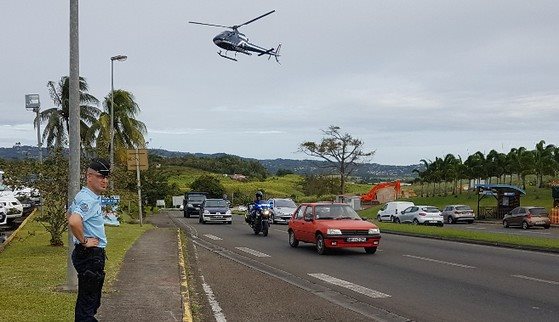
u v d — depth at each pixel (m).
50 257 14.42
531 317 8.91
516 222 38.25
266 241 24.33
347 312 9.40
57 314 8.09
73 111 10.16
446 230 28.31
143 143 50.53
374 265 15.65
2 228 22.91
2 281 10.73
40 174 16.59
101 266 6.31
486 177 70.69
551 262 15.90
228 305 9.99
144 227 29.98
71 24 10.25
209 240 24.88
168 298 9.70
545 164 64.06
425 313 9.30
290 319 8.90
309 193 80.19
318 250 18.83
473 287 11.74
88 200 6.24
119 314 8.48
